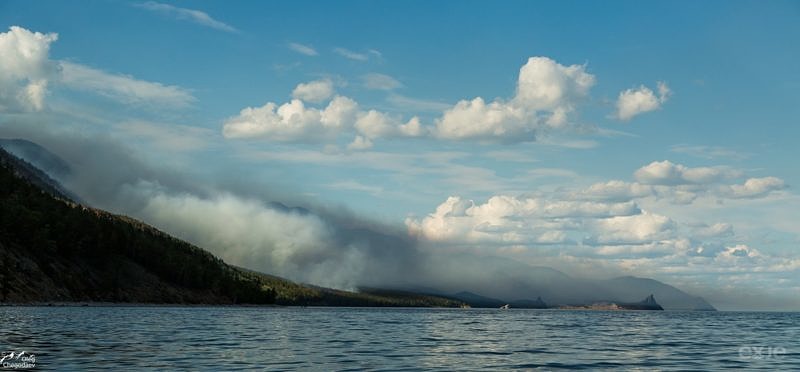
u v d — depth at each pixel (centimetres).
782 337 10500
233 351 6378
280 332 9975
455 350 7094
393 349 7075
